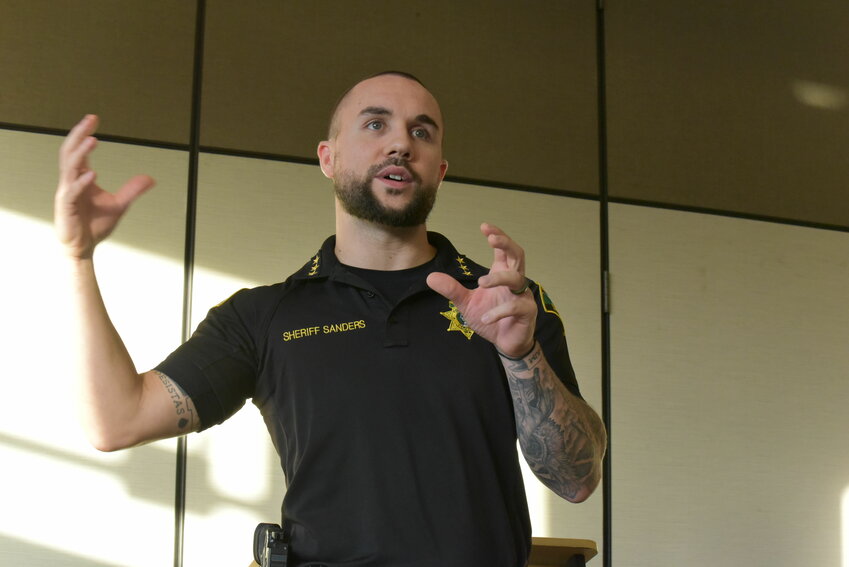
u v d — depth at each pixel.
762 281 4.81
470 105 4.54
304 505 1.40
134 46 4.09
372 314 1.49
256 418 3.92
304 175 4.20
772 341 4.75
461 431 1.42
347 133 1.61
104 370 1.33
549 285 4.46
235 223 4.06
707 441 4.54
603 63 4.81
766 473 4.60
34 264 3.78
